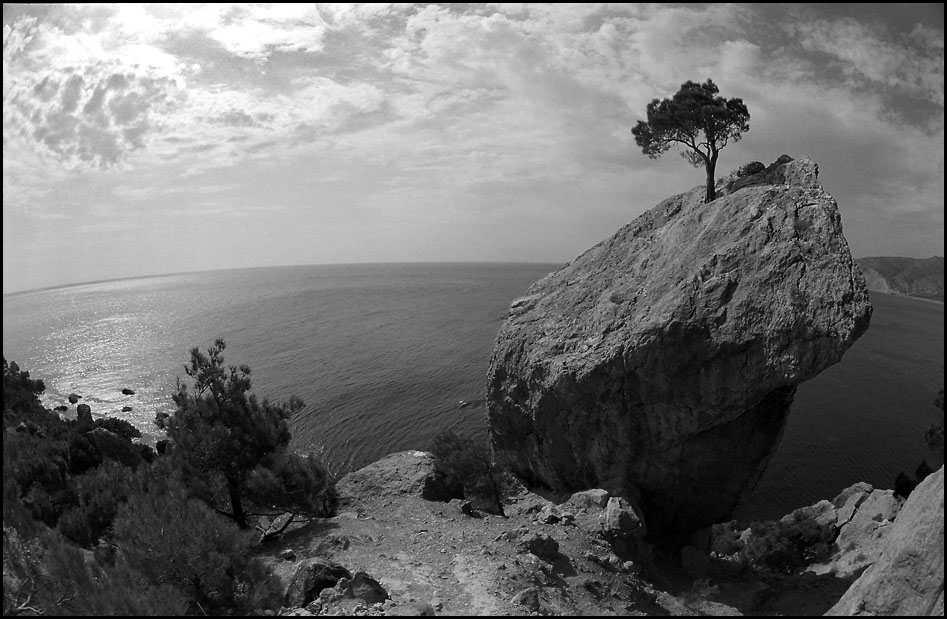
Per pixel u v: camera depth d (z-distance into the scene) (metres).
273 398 81.94
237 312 191.75
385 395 83.19
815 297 25.75
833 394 89.75
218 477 26.39
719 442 30.62
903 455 65.06
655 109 38.38
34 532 16.72
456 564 21.47
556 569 22.64
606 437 32.03
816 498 55.19
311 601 17.86
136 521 17.61
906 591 15.51
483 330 141.25
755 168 36.31
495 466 37.38
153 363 108.56
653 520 32.81
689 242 32.38
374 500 32.31
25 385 38.72
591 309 35.12
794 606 24.28
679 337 28.22
